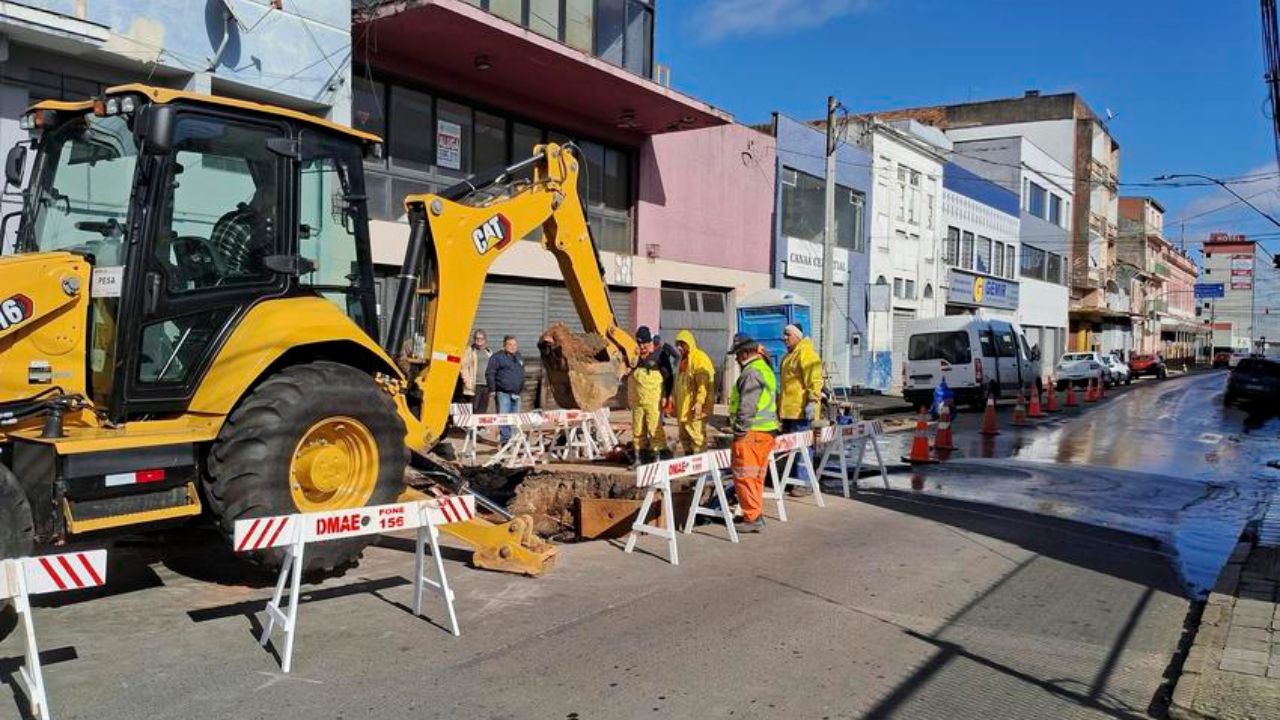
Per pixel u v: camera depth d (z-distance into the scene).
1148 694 5.07
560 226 8.71
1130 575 7.69
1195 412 25.95
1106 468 14.30
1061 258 52.81
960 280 38.03
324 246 6.77
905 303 33.50
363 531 5.30
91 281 5.71
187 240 5.84
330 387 6.05
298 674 4.86
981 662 5.42
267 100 12.17
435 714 4.41
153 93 5.53
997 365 25.53
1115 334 66.69
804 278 26.86
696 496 8.49
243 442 5.70
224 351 5.90
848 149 29.12
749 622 5.95
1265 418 24.16
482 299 16.73
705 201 22.59
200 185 5.89
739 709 4.59
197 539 7.41
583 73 15.86
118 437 5.34
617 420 16.73
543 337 10.33
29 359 5.38
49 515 5.14
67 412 5.49
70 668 4.85
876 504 10.45
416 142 15.32
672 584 6.81
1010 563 7.88
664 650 5.38
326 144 6.65
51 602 6.00
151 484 5.42
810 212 27.31
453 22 13.39
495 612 6.00
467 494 7.04
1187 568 8.05
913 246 34.00
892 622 6.09
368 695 4.61
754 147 24.44
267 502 5.70
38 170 6.29
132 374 5.57
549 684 4.82
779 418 10.89
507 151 17.22
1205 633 5.94
